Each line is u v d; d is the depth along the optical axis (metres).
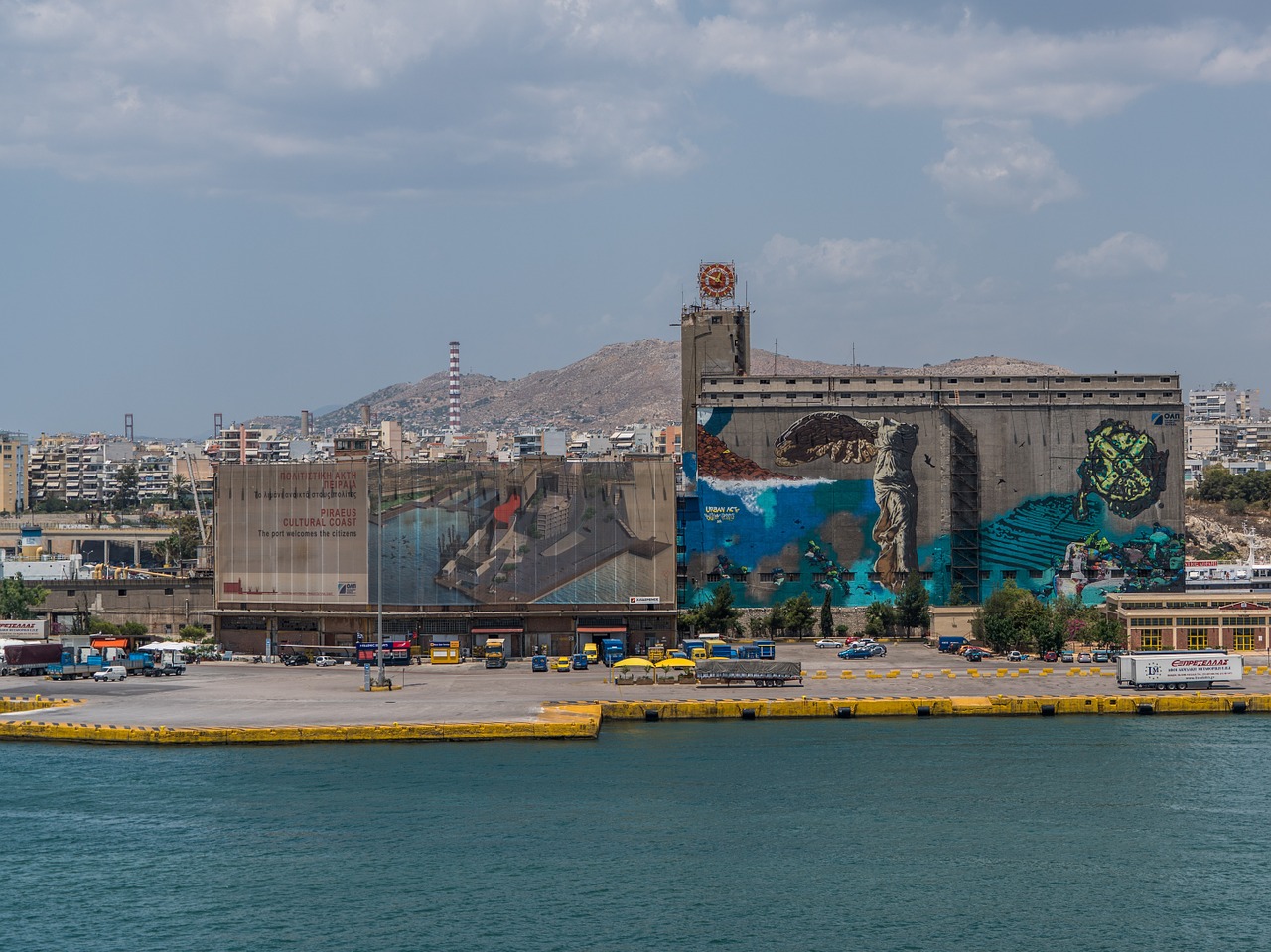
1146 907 140.75
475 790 177.88
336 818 166.75
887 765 190.88
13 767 191.62
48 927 136.12
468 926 135.50
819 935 133.88
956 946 131.62
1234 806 172.38
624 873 149.38
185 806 172.00
